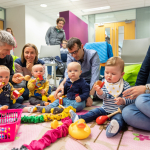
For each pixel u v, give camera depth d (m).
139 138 0.85
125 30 5.68
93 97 1.82
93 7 5.45
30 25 5.59
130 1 4.93
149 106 0.83
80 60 1.63
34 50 1.75
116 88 1.11
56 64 2.63
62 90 1.42
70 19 5.22
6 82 1.18
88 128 0.88
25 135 0.87
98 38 6.05
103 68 2.46
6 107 1.00
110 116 1.04
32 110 1.29
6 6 5.38
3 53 1.21
